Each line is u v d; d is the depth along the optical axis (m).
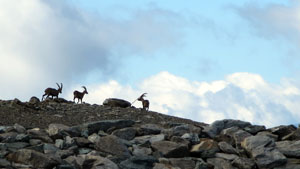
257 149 63.84
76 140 64.25
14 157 55.66
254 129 74.31
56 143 63.78
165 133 71.38
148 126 72.88
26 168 53.38
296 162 63.34
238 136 68.56
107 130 70.75
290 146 65.94
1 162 53.50
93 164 56.09
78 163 56.62
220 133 73.44
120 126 72.62
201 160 62.88
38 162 54.41
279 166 62.25
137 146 64.88
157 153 62.69
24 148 60.22
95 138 66.00
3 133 65.94
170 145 64.31
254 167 61.72
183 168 60.69
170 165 59.19
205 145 65.50
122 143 62.50
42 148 60.28
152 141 67.69
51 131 66.81
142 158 58.75
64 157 58.66
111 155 60.47
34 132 65.75
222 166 62.38
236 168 61.97
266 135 71.56
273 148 64.19
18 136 62.75
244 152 65.44
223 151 65.81
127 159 58.84
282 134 72.56
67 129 67.62
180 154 63.88
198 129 72.19
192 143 67.81
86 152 62.41
